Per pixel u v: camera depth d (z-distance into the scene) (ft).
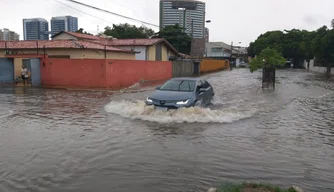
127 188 14.51
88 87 64.34
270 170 16.94
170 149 20.63
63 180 15.44
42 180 15.43
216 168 17.15
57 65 66.18
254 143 22.38
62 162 17.99
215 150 20.53
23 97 48.67
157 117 30.37
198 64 138.51
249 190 12.89
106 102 42.98
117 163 17.85
